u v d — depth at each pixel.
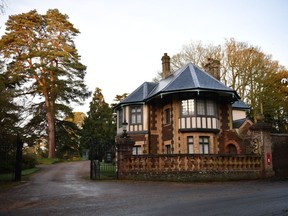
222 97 22.30
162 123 23.47
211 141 20.92
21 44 33.19
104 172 21.38
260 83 33.97
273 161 17.22
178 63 36.38
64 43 35.31
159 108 24.06
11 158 17.95
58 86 34.50
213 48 35.50
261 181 15.39
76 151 44.16
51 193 11.23
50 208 8.24
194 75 21.72
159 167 16.08
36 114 35.72
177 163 15.94
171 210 7.68
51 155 34.53
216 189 12.16
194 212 7.37
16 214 7.51
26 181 15.91
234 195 10.33
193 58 35.91
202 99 21.16
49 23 34.41
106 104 44.56
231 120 22.78
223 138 22.14
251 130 17.69
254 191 11.37
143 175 16.11
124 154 16.52
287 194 10.34
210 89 20.31
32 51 32.91
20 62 32.84
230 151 21.83
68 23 35.28
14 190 12.23
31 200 9.63
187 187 12.95
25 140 26.92
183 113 21.19
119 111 27.02
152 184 14.18
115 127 42.41
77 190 12.04
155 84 27.27
